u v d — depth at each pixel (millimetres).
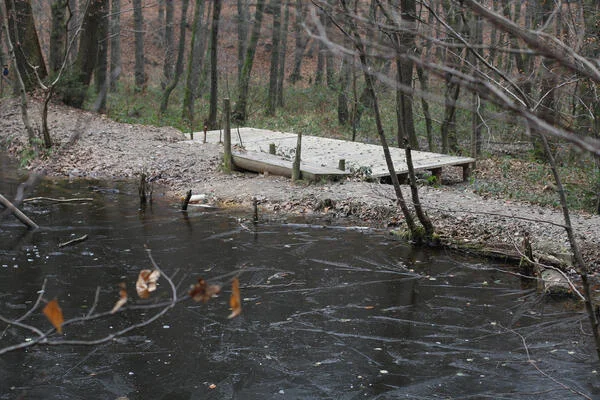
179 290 9234
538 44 1325
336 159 17078
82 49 24859
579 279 9820
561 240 11125
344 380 6980
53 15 25062
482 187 16172
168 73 38438
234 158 16562
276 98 35719
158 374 7039
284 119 32094
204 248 11125
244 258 10680
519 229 11781
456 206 13156
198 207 13977
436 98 1462
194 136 21359
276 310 8742
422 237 11539
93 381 6848
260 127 29156
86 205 13875
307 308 8828
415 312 8750
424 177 16328
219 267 10211
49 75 24531
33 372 6984
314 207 13703
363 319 8500
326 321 8430
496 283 9820
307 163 16422
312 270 10234
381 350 7668
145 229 12172
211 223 12695
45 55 41500
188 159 17828
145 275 2328
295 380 6969
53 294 8891
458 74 1431
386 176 15531
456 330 8227
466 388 6816
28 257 10352
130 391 6688
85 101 24594
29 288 9070
